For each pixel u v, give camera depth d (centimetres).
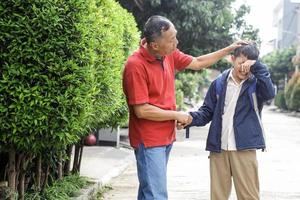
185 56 427
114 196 709
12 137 403
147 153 378
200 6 1507
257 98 438
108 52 526
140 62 372
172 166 1012
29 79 396
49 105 396
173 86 400
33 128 397
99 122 632
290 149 1375
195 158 1145
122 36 652
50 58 396
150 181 375
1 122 395
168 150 396
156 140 378
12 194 468
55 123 401
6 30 387
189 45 1634
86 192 640
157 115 371
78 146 724
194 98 3612
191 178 862
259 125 439
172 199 690
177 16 1538
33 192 547
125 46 699
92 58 427
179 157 1162
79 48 410
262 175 915
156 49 369
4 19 386
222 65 1767
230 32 1694
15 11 387
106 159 1039
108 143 1277
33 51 392
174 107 394
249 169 439
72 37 404
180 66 427
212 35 1606
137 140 383
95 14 468
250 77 436
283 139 1720
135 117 385
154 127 379
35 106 393
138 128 382
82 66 417
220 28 1630
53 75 400
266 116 3572
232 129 439
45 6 390
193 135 1828
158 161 377
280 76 4838
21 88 390
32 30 389
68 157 650
